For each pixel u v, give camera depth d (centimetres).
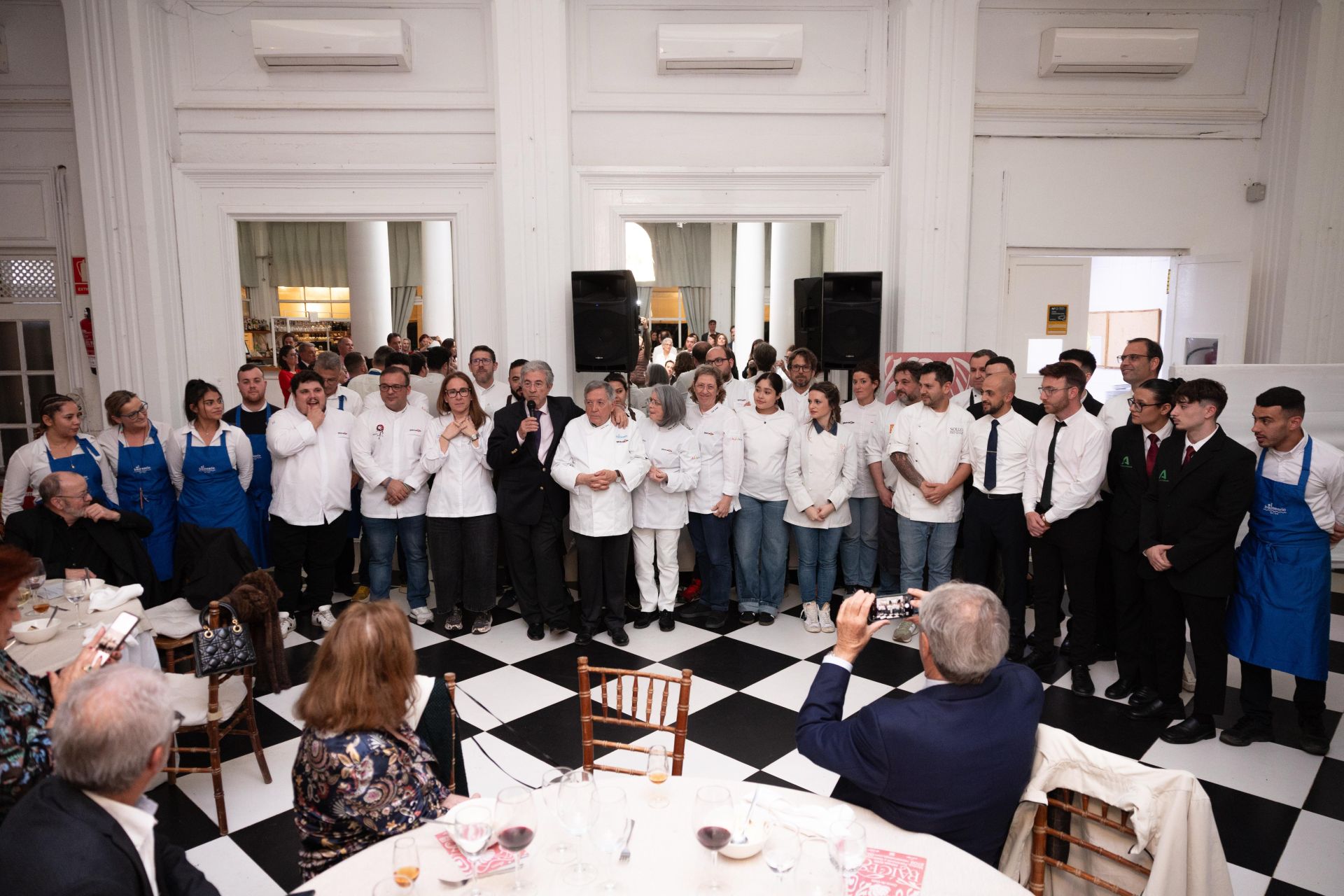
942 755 154
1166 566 312
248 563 326
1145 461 336
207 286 533
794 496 424
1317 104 539
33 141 539
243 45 519
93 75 490
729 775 288
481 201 537
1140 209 570
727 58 522
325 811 164
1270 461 301
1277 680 376
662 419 415
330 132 528
